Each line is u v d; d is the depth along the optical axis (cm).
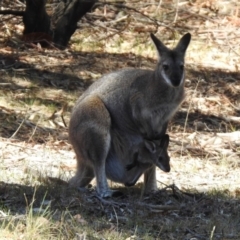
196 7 3056
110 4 2931
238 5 3092
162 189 1332
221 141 1947
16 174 1433
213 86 2373
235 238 1122
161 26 2833
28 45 2495
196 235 1122
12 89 2152
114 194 1309
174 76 1339
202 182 1512
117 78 1388
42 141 1834
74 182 1385
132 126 1377
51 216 1118
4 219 1091
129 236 1081
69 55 2466
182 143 1875
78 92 2198
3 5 2770
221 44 2736
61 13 2591
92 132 1336
